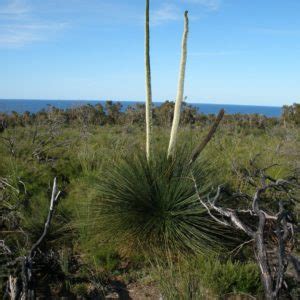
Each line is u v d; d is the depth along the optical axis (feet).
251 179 18.66
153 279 13.11
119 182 15.99
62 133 35.12
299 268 10.27
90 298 12.30
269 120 57.16
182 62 16.19
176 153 16.65
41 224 15.47
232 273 12.43
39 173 22.40
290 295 11.44
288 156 26.66
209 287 12.22
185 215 14.99
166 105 45.21
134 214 15.06
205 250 13.92
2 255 13.55
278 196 18.39
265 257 10.09
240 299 12.02
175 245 14.28
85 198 17.52
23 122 43.88
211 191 15.05
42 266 13.26
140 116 47.44
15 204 17.30
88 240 15.19
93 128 43.88
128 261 14.48
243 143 32.42
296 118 57.98
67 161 25.34
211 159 20.21
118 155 22.40
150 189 15.39
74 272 13.56
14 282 11.14
